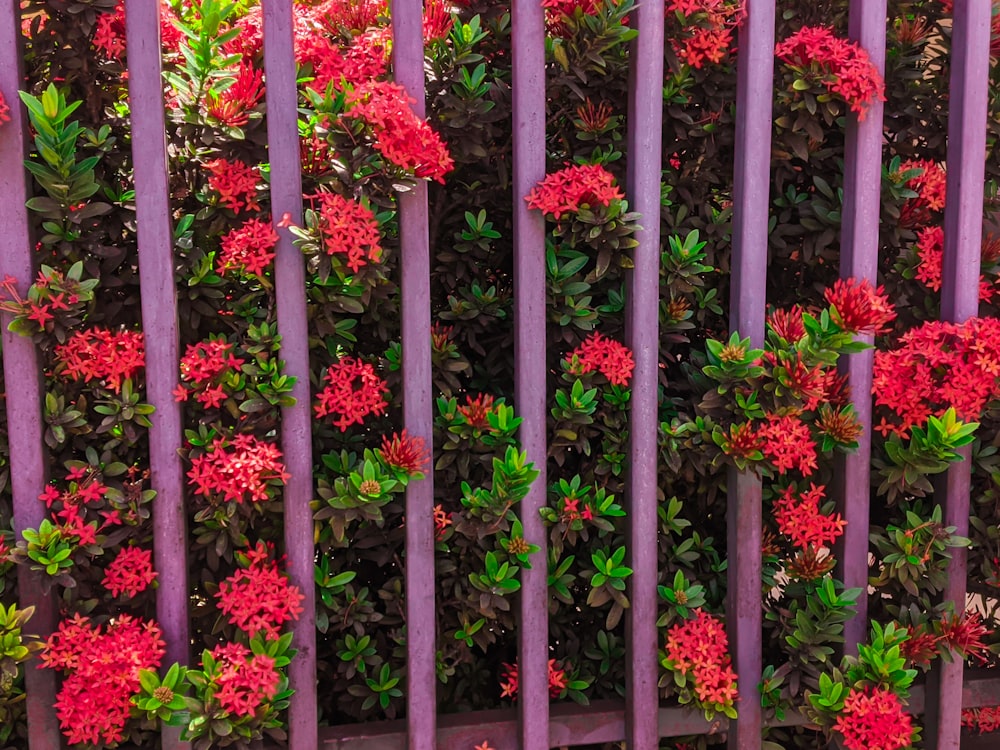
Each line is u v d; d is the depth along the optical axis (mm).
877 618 2301
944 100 2256
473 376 2236
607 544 2154
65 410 1849
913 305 2295
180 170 1950
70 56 1843
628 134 2025
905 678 2047
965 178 2139
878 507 2385
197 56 1843
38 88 1878
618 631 2266
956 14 2135
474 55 1959
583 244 2137
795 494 2184
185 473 1921
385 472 1931
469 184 2168
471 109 1979
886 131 2303
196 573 2062
